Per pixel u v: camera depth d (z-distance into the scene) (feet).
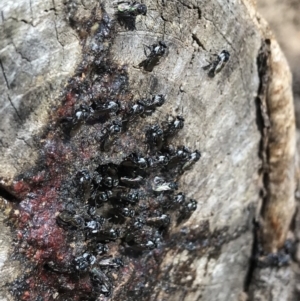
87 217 0.41
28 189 0.39
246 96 0.49
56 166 0.39
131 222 0.44
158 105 0.43
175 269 0.50
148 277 0.48
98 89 0.40
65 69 0.38
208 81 0.45
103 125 0.41
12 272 0.39
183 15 0.42
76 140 0.40
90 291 0.42
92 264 0.41
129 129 0.42
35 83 0.37
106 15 0.39
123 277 0.46
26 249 0.39
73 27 0.38
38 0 0.36
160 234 0.47
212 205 0.51
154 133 0.43
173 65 0.43
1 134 0.37
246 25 0.46
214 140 0.48
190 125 0.46
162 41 0.42
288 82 0.51
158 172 0.45
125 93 0.41
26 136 0.38
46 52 0.37
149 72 0.42
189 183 0.48
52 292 0.41
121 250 0.45
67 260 0.40
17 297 0.39
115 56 0.40
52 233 0.40
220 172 0.50
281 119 0.51
